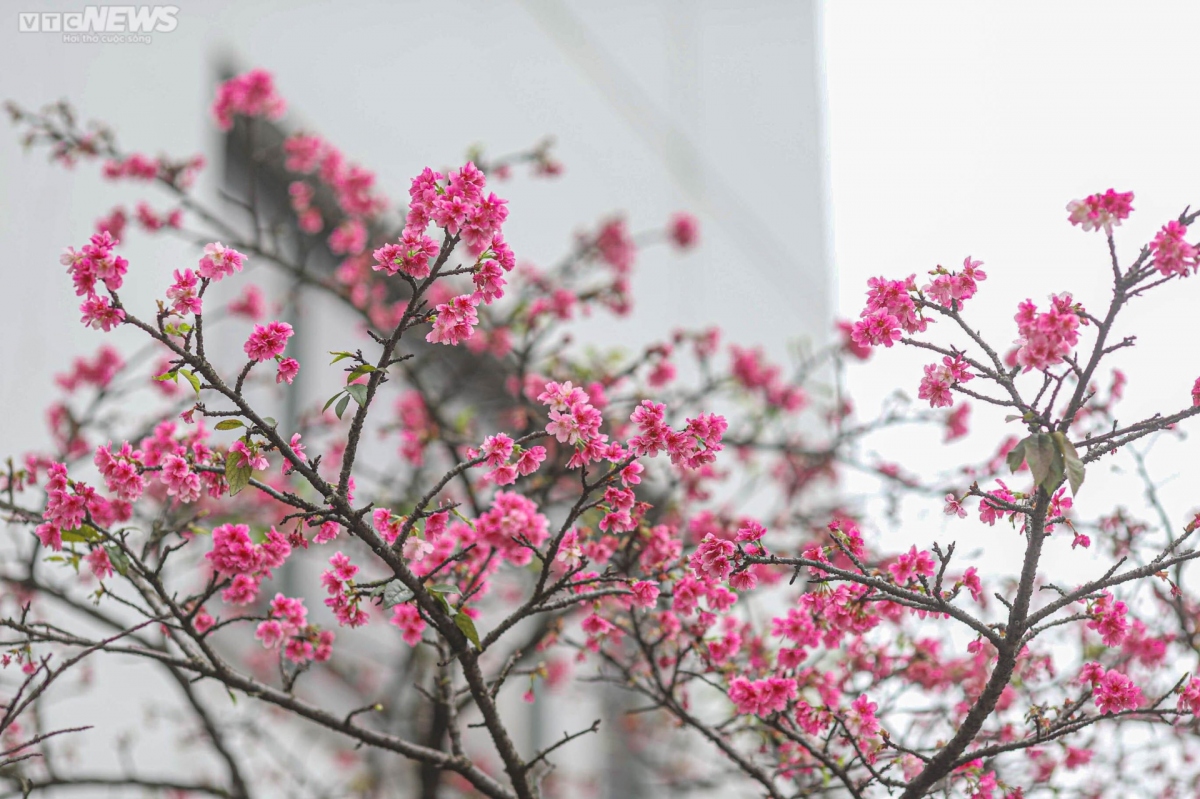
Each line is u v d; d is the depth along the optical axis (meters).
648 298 12.45
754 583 3.49
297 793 7.03
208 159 7.27
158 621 3.68
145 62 6.83
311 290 8.09
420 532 3.49
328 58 8.24
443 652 4.18
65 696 5.67
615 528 3.47
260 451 3.29
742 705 3.88
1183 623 4.74
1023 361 3.07
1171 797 5.29
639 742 9.48
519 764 3.79
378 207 6.95
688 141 14.31
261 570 3.68
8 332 5.79
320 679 7.53
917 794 3.61
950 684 4.74
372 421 7.86
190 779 6.35
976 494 3.32
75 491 3.51
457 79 9.73
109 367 6.18
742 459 8.07
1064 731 3.55
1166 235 2.99
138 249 6.62
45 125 5.92
